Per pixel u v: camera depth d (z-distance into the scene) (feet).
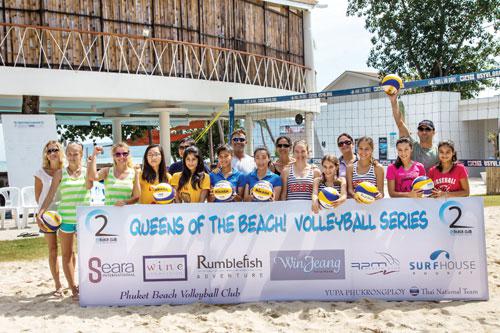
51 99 41.96
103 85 40.83
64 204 18.15
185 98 45.44
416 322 14.82
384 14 101.81
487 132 87.86
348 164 19.43
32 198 39.55
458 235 16.93
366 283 17.15
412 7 99.60
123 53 43.14
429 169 18.61
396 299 17.07
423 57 100.94
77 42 41.37
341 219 17.15
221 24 50.93
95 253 17.26
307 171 18.54
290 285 17.26
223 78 49.57
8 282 21.44
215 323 15.26
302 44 61.62
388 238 17.10
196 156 18.21
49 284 20.92
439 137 82.33
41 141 39.83
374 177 18.01
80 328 15.25
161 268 17.25
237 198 18.79
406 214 17.03
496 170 55.16
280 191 18.66
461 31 98.99
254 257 17.25
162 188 17.42
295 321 15.29
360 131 85.97
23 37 38.34
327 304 16.79
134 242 17.25
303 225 17.22
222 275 17.26
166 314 16.29
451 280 16.97
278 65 57.26
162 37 46.16
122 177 18.40
